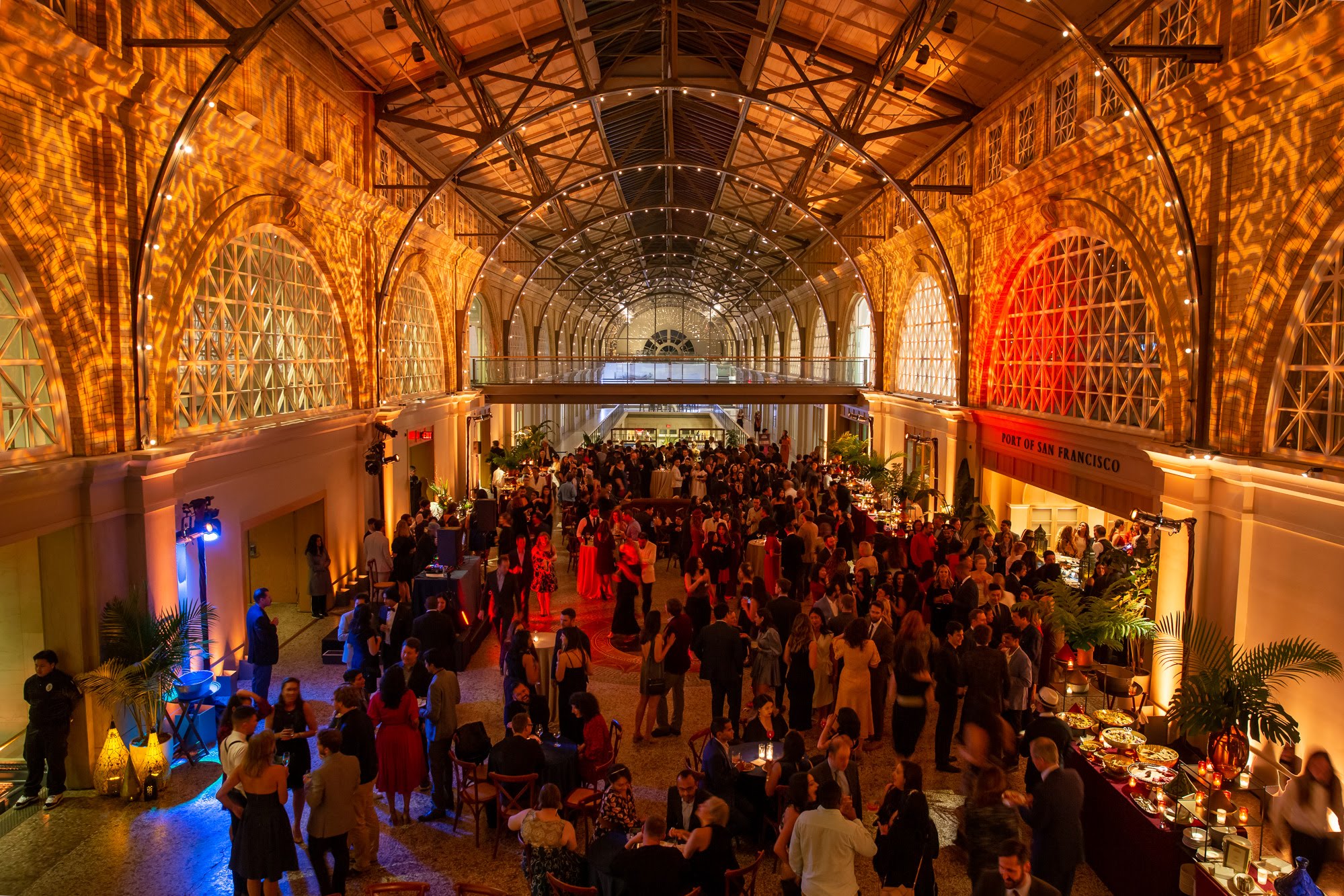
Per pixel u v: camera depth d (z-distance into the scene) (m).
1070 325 13.88
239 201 11.31
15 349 7.79
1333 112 7.69
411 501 20.20
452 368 23.62
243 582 11.98
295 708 7.51
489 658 12.27
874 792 8.27
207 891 6.85
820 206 29.88
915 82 16.84
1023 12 12.55
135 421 9.02
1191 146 9.79
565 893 5.68
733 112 23.52
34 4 6.98
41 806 8.19
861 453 25.58
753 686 9.51
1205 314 9.41
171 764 9.05
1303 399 8.30
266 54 12.15
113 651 8.58
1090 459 12.92
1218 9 9.12
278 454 13.02
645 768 8.86
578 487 20.59
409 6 12.72
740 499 18.78
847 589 10.63
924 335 21.92
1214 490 9.31
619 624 13.10
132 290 8.95
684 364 26.84
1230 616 9.09
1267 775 8.31
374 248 16.95
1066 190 13.34
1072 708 8.63
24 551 8.37
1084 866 7.41
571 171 28.70
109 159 8.67
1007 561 12.63
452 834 7.71
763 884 6.85
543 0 15.17
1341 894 6.71
